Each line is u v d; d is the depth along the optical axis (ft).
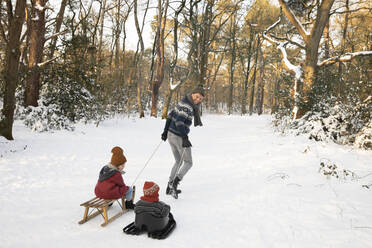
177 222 11.25
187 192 15.28
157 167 21.42
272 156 23.84
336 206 12.46
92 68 44.34
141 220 9.99
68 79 41.73
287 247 9.16
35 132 31.53
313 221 11.08
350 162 19.97
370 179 15.85
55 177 17.20
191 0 78.13
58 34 39.81
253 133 42.57
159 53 78.43
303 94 38.42
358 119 28.17
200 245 9.36
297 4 45.80
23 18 25.20
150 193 9.92
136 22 79.51
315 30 39.47
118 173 11.72
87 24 45.75
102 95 48.91
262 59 129.70
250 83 156.46
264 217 11.60
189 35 91.20
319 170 17.85
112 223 11.07
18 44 25.18
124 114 70.95
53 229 10.25
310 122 31.86
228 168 21.04
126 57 103.71
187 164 14.74
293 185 15.72
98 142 30.35
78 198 13.80
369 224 10.63
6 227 10.18
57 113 38.70
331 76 38.01
